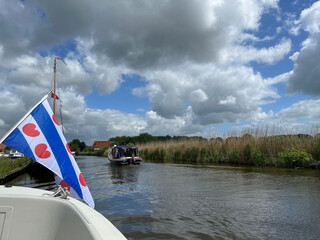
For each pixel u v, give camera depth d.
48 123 2.41
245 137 17.55
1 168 12.17
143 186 8.41
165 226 4.22
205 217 4.72
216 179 9.56
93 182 9.68
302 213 4.87
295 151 13.34
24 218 1.77
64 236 1.72
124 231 4.00
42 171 12.94
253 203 5.68
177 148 24.27
